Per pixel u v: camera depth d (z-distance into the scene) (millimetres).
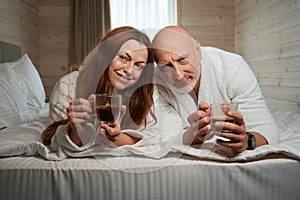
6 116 1367
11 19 2793
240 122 749
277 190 768
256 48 3230
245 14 3553
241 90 1012
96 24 3572
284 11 2541
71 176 727
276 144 854
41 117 1586
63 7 3777
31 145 790
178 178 744
